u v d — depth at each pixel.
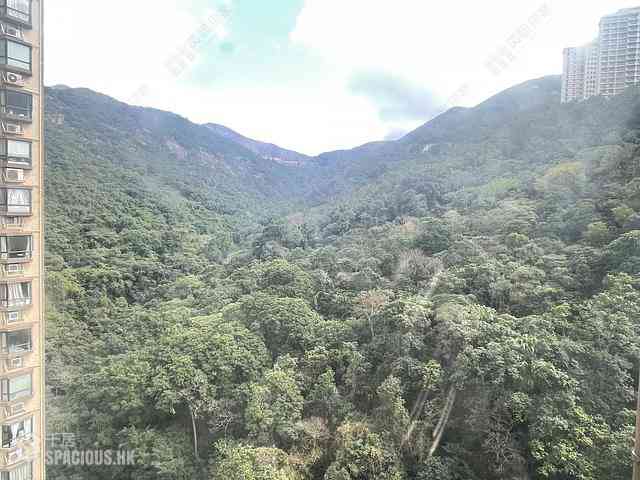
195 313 35.25
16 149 18.00
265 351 26.88
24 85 18.36
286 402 22.67
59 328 30.91
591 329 21.31
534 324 22.00
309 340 27.53
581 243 30.00
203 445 23.28
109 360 28.11
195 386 23.14
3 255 17.58
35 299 18.64
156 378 23.45
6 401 17.33
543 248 30.95
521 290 26.14
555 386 18.84
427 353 23.00
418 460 19.50
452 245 35.75
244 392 23.80
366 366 24.16
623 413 17.86
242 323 29.98
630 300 22.55
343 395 24.06
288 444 22.05
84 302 34.62
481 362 19.95
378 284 33.84
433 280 30.70
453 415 20.27
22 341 17.97
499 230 36.31
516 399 18.39
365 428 20.38
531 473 17.80
